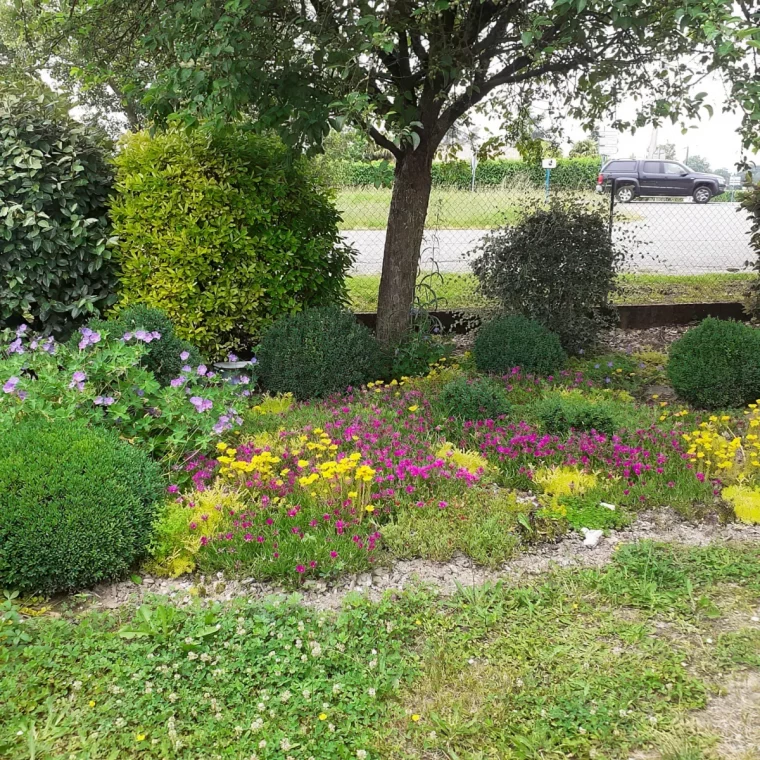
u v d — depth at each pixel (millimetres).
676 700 2451
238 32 4125
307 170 6238
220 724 2279
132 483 3232
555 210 6828
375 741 2246
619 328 8273
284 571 3145
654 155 22062
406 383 5809
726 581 3236
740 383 5352
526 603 3027
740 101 4199
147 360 4797
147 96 4547
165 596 3000
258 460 3707
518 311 6789
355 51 4301
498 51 5613
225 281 5727
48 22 5918
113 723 2268
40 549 2885
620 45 5633
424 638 2795
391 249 6492
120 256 5625
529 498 4027
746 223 17484
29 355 4234
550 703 2422
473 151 7719
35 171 5160
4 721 2268
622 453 4316
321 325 5695
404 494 3797
